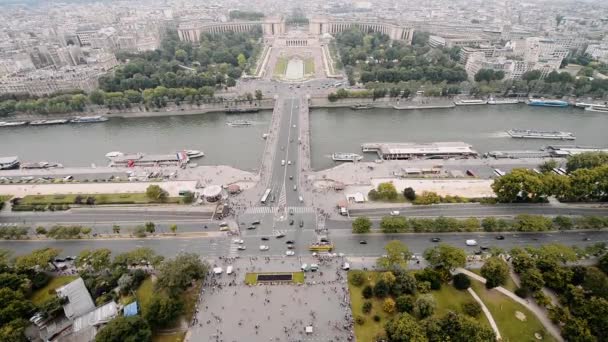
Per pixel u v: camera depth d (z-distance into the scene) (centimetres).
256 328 19725
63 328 19812
